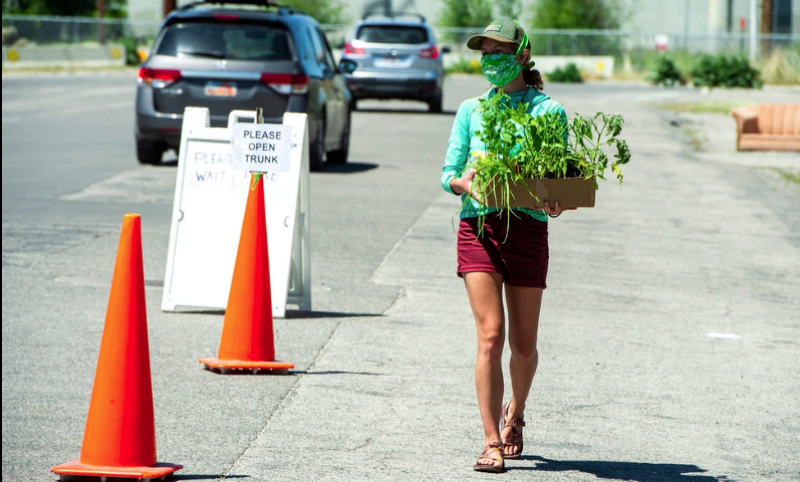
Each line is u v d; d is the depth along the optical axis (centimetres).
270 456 1180
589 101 7612
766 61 10944
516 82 1154
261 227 1526
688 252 2569
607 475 1155
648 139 5209
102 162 3788
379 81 6241
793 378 1584
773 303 2089
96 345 1639
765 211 3212
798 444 1291
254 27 3488
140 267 1100
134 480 1079
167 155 4062
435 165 3978
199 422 1293
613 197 3403
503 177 1080
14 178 3372
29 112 5762
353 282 2133
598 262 2417
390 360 1599
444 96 8131
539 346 1716
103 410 1089
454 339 1730
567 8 14238
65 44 12162
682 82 10862
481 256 1130
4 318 1780
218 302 1869
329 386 1460
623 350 1708
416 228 2731
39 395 1387
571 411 1391
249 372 1510
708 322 1919
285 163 1522
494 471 1141
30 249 2344
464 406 1389
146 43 13175
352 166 3897
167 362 1559
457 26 14362
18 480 1094
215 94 3466
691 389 1509
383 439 1251
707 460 1220
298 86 3447
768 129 4938
